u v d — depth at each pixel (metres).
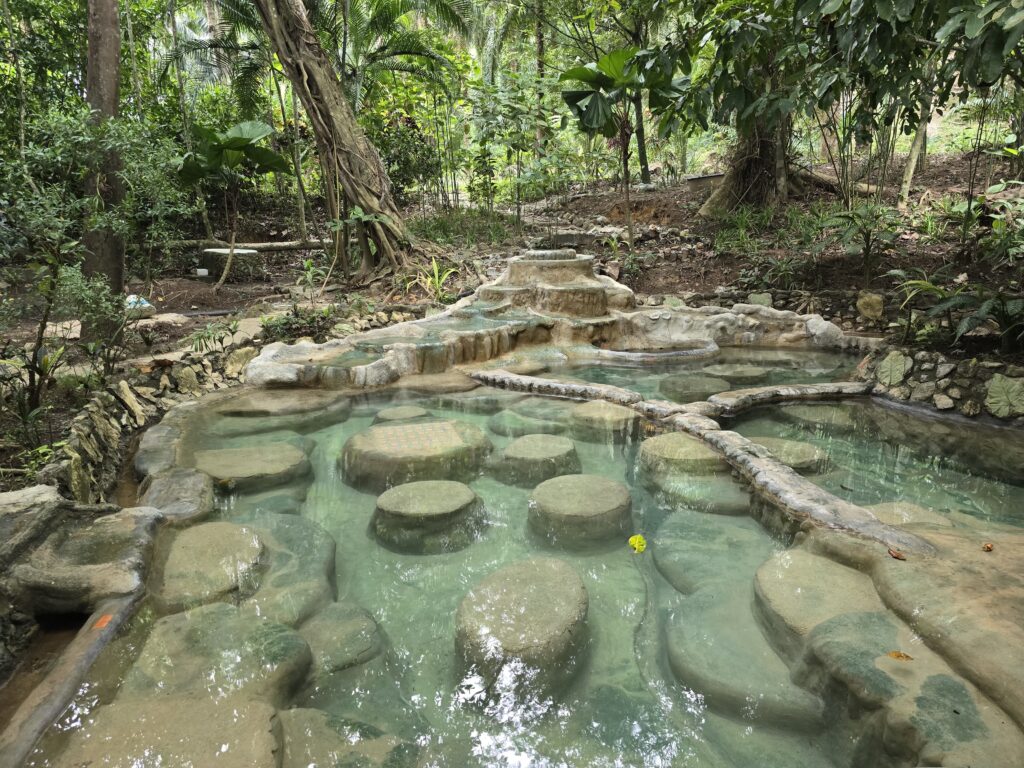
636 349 6.60
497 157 11.77
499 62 15.70
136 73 9.26
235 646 2.01
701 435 3.98
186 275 9.18
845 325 6.70
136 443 3.96
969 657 1.72
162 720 1.66
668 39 4.18
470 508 3.09
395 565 2.79
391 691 1.99
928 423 4.46
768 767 1.68
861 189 10.12
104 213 4.52
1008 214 6.66
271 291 8.20
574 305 6.73
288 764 1.62
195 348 5.13
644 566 2.78
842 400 4.96
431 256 8.42
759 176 10.10
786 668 1.98
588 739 1.80
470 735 1.81
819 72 4.07
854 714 1.71
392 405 4.92
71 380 3.89
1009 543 2.42
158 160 5.03
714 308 7.00
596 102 6.19
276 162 7.77
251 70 10.52
